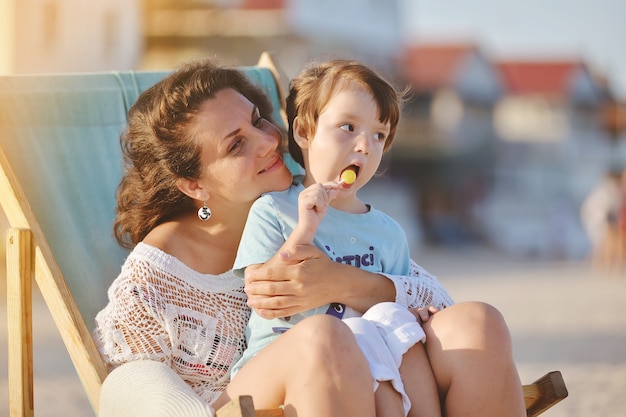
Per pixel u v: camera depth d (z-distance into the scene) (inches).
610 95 1873.8
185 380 121.2
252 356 117.7
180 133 121.9
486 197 1339.8
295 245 114.3
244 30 1008.2
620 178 784.3
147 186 125.5
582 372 288.5
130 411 106.3
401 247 129.0
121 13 527.5
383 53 1243.2
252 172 122.4
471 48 1502.2
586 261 922.1
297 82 128.0
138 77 152.6
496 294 528.4
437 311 116.1
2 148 126.4
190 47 1012.5
